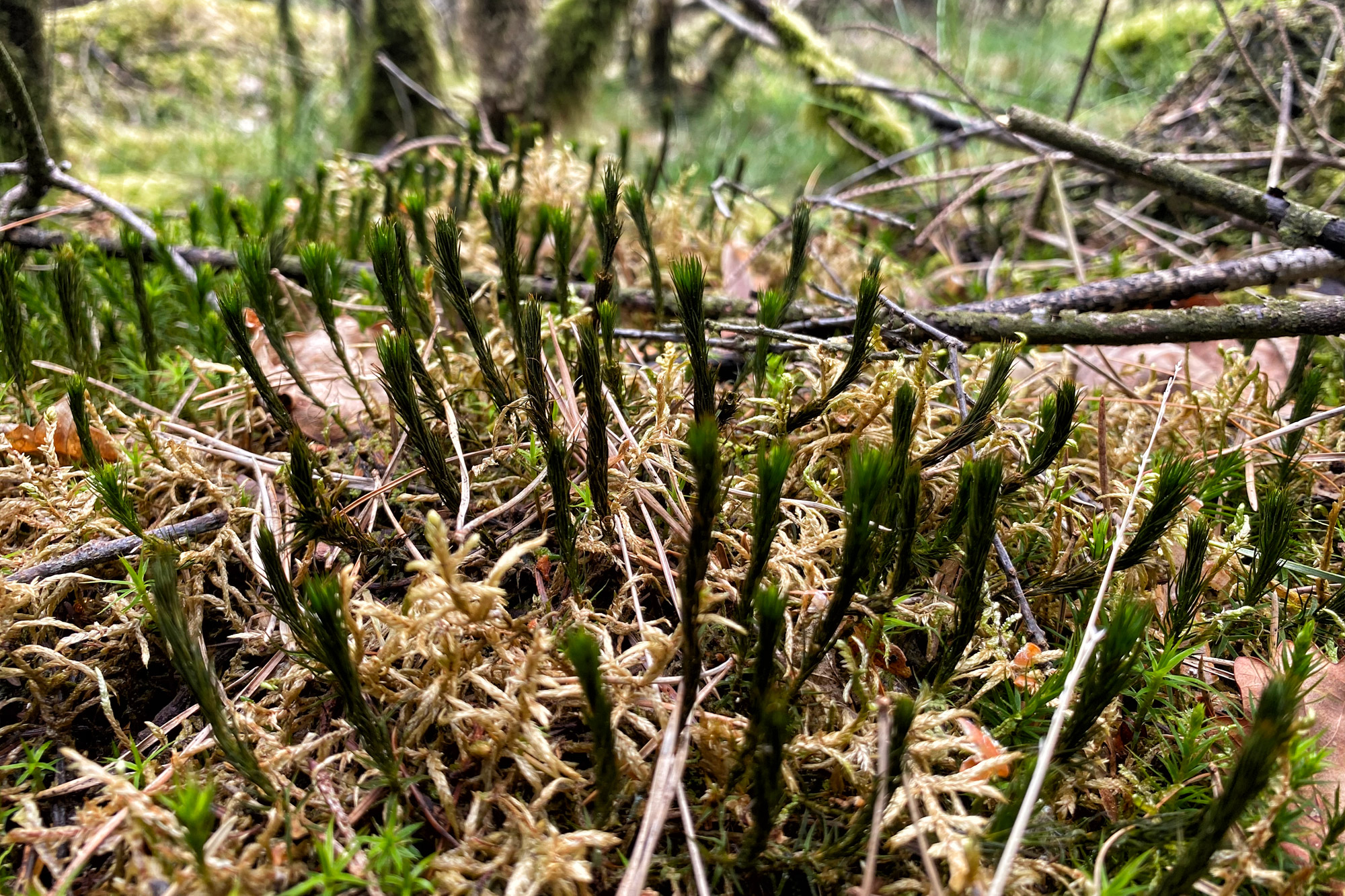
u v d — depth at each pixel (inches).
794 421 9.6
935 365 11.8
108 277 14.4
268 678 8.5
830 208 23.9
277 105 33.7
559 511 7.9
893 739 5.8
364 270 15.1
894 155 28.5
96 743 8.3
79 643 8.8
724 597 7.7
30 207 16.0
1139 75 34.3
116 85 39.8
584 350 7.8
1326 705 8.2
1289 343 14.5
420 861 6.9
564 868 6.2
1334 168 17.5
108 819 6.7
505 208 9.8
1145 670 8.5
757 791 6.0
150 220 20.0
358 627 7.2
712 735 7.1
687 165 28.0
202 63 42.4
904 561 7.6
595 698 5.7
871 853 6.1
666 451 9.3
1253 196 14.7
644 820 6.6
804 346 11.4
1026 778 6.7
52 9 22.3
